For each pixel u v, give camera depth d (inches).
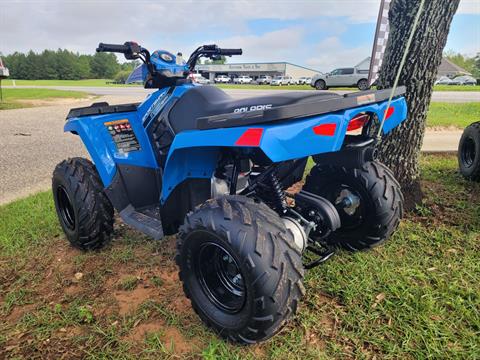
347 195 114.9
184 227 88.8
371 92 89.2
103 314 102.0
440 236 133.9
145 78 131.1
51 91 1218.0
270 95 92.9
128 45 118.3
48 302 108.0
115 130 128.3
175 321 97.0
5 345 91.9
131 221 123.5
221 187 104.6
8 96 1005.2
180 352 87.7
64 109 687.1
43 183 231.3
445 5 143.3
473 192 174.7
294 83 1918.1
